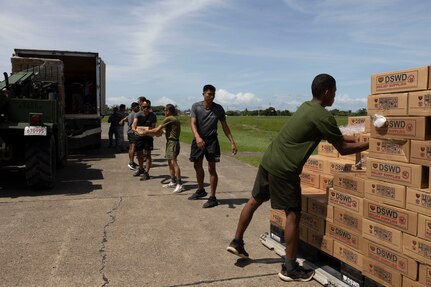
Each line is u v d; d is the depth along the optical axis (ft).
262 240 14.11
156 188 23.88
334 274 11.08
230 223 16.63
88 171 30.55
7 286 10.66
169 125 22.79
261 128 107.65
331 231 11.02
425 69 8.55
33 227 15.78
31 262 12.28
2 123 22.07
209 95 18.61
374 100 9.78
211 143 19.02
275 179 11.03
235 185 25.07
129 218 17.24
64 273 11.51
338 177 10.78
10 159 22.61
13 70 34.22
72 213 17.93
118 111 45.55
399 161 9.05
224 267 12.08
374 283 9.73
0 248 13.43
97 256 12.82
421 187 8.61
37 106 23.91
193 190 23.31
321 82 11.00
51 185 22.90
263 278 11.33
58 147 26.66
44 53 41.57
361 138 12.25
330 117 10.46
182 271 11.76
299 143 10.77
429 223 8.38
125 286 10.77
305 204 11.99
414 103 8.75
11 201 20.13
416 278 8.69
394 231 9.12
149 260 12.57
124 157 40.09
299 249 12.59
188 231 15.51
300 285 10.90
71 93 44.93
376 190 9.57
